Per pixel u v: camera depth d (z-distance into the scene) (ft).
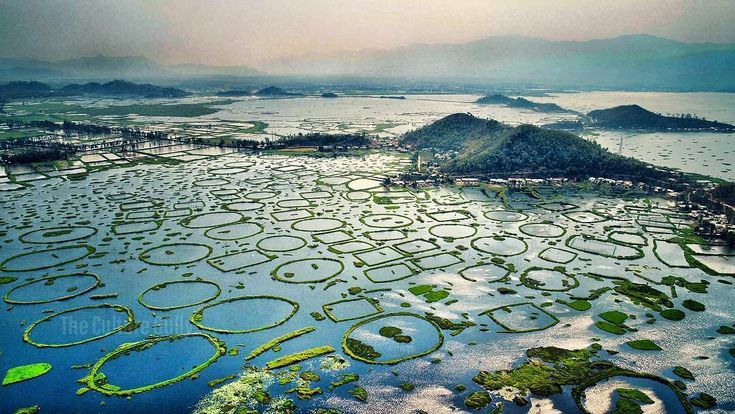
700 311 508.94
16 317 492.95
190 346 444.96
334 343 451.53
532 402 376.48
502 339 459.32
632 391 388.78
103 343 448.65
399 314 503.20
